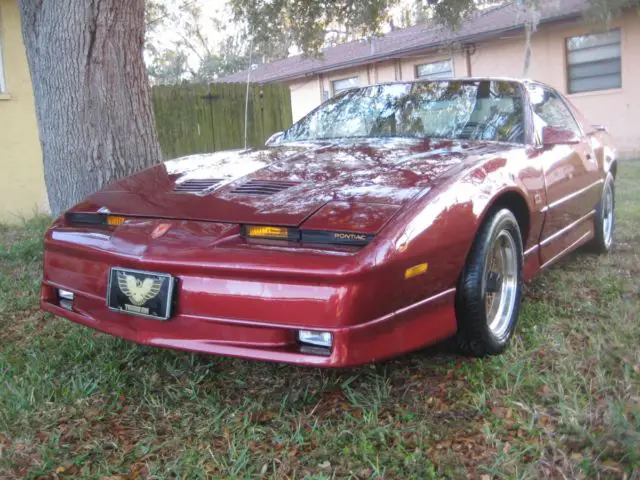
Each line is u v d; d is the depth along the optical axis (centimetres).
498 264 332
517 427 254
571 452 234
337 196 280
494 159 330
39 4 457
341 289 239
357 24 955
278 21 970
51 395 291
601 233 515
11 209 813
